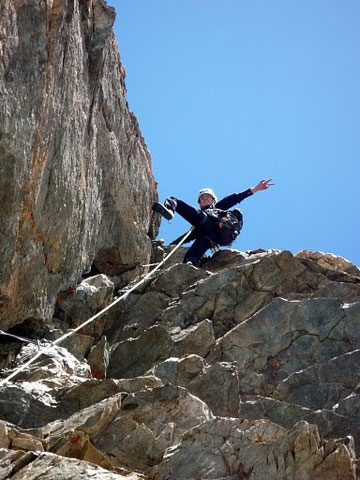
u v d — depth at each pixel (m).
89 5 9.92
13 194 7.97
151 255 13.20
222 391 8.17
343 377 8.55
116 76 11.73
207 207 13.05
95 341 10.44
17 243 8.41
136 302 10.98
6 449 6.11
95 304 10.52
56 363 8.59
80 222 10.03
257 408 8.12
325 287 10.27
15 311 8.83
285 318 9.67
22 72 7.89
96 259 11.90
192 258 12.43
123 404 7.07
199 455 6.19
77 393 7.57
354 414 7.63
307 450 5.93
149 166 13.15
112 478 5.51
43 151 8.46
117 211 11.74
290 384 8.62
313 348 9.38
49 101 8.45
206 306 10.36
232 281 10.55
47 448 6.49
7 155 7.78
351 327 9.47
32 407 7.41
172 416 7.00
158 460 6.57
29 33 8.01
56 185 8.93
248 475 5.95
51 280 9.55
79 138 9.67
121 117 11.94
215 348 9.56
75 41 9.23
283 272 10.63
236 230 12.62
